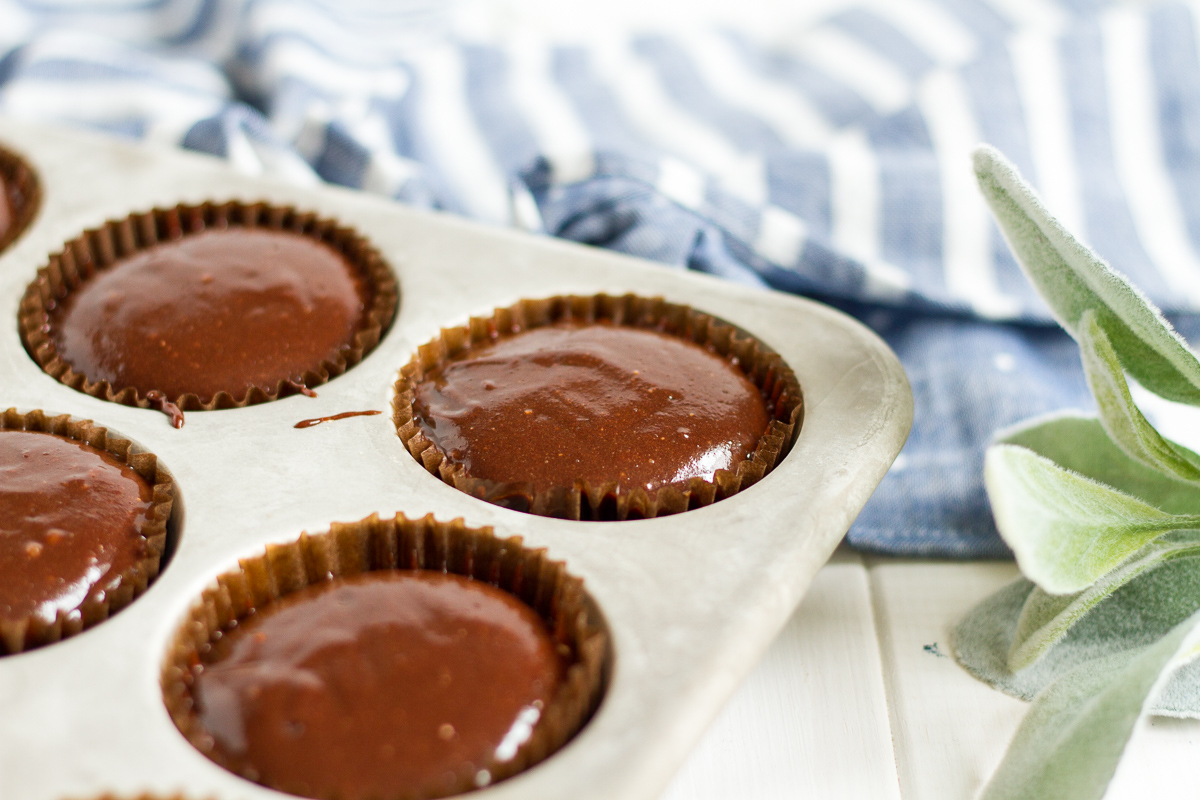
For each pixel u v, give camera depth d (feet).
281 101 1.57
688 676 1.08
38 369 1.27
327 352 1.29
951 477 1.34
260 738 1.07
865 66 1.65
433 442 1.23
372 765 1.06
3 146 1.47
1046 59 1.57
